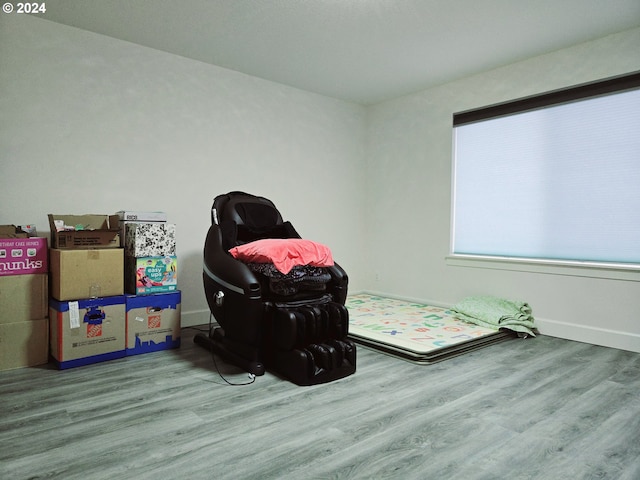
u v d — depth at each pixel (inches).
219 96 147.1
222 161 148.7
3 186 108.4
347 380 94.3
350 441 66.8
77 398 82.4
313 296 103.9
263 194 160.1
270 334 97.4
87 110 120.6
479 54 135.3
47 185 114.7
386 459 61.6
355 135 192.2
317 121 177.0
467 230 161.5
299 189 171.8
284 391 87.4
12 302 97.6
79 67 119.0
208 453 62.9
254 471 58.2
